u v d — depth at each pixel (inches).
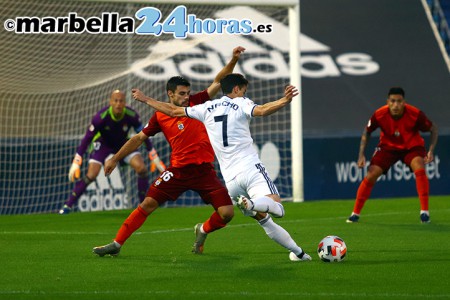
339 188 2159.2
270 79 2362.2
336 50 2466.8
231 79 968.9
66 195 1968.5
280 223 1494.8
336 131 2176.4
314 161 2156.7
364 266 939.3
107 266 956.0
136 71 2235.5
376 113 1444.4
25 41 2097.7
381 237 1242.6
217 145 964.0
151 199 1021.2
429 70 2459.4
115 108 1673.2
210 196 1018.1
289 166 2145.7
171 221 1598.2
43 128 2018.9
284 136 2130.9
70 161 1988.2
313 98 2315.5
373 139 2191.2
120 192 1988.2
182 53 2362.2
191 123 1005.8
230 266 947.3
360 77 2401.6
